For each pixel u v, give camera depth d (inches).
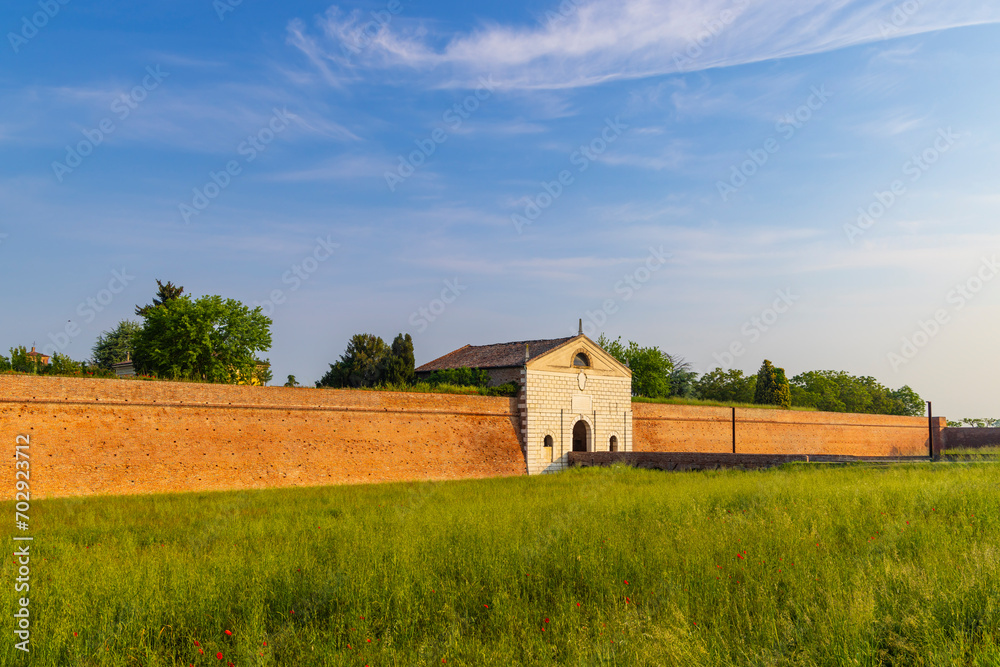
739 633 309.0
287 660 303.9
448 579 395.5
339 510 786.2
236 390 1237.1
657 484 940.0
